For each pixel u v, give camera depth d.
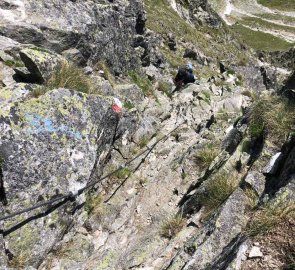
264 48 107.81
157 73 25.47
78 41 15.03
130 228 10.22
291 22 136.62
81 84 11.71
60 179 9.27
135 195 11.30
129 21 21.94
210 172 11.08
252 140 10.67
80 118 10.05
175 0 73.31
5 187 8.38
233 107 18.05
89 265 8.96
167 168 12.30
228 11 144.00
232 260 6.42
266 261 6.27
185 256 8.01
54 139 9.38
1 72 11.41
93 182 10.83
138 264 8.67
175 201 10.91
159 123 16.08
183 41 51.09
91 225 9.98
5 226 8.25
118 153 12.80
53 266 8.87
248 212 8.19
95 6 17.38
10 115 8.95
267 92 13.94
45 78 11.09
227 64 51.78
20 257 8.33
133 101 16.83
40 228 8.76
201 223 9.13
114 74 18.88
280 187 8.12
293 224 6.71
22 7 14.29
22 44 13.10
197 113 17.86
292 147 8.96
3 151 8.52
